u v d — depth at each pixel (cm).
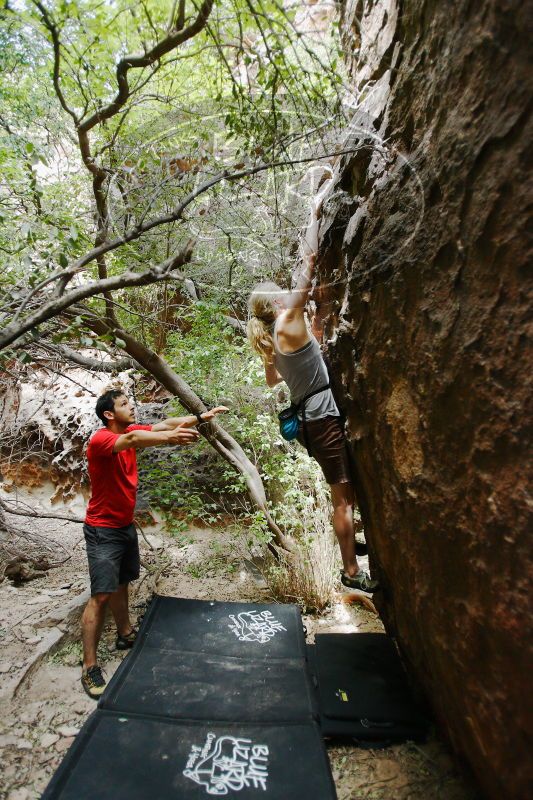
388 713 245
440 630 189
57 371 372
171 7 192
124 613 312
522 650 141
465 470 161
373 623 344
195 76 258
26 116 289
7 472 569
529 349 133
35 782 215
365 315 223
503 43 133
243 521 455
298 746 222
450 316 162
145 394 568
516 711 149
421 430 184
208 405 442
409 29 197
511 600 143
